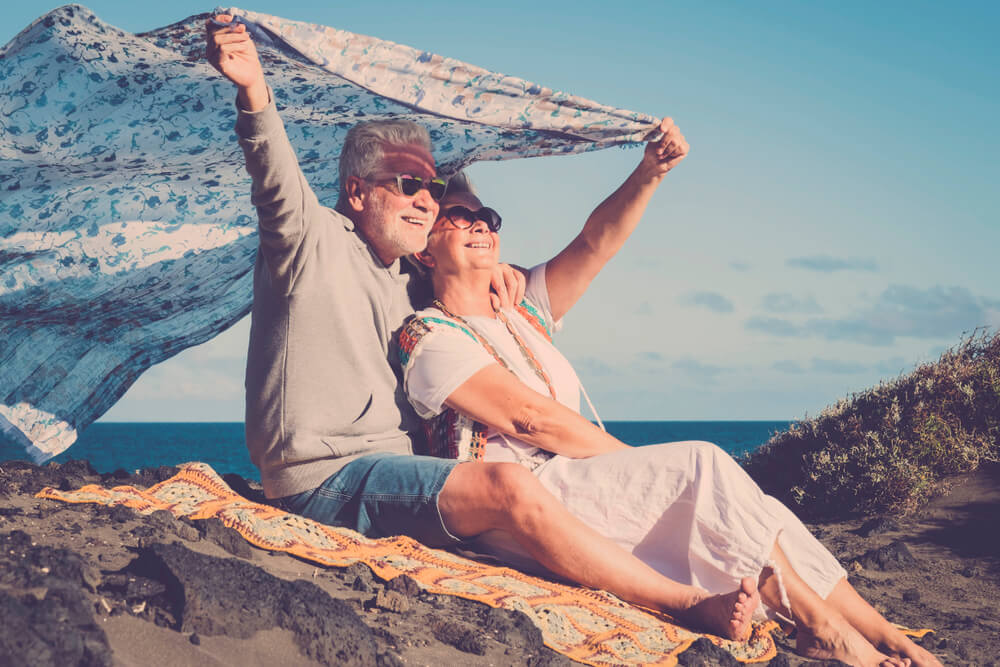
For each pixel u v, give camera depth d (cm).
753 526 330
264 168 316
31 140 420
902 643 337
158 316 466
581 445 365
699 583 336
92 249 430
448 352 365
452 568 322
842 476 790
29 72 423
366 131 377
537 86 396
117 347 467
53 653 179
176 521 297
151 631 211
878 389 909
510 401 360
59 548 243
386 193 370
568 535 320
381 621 262
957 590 546
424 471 337
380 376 367
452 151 451
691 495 342
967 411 805
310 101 454
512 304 435
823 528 736
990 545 641
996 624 456
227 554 286
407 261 422
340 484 351
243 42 308
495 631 271
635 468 349
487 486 324
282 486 359
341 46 374
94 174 430
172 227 443
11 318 432
